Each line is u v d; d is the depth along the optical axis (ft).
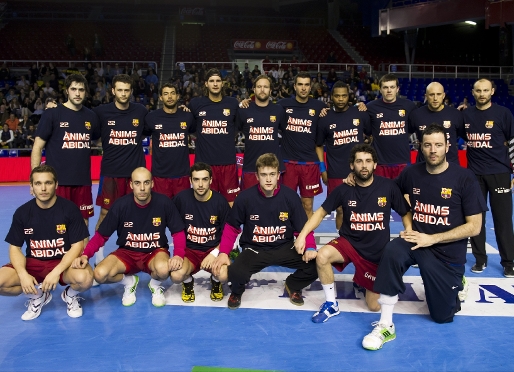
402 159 18.22
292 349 11.39
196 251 14.80
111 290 15.46
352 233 13.67
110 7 88.89
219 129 18.16
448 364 10.64
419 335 12.05
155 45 78.43
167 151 17.78
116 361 10.85
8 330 12.49
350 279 16.30
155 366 10.62
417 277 16.28
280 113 18.61
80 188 16.39
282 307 13.94
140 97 56.44
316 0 88.28
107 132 16.93
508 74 68.44
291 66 69.00
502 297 14.43
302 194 19.48
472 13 58.54
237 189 18.86
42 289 12.55
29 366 10.64
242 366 10.61
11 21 82.23
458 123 17.10
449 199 12.51
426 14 63.05
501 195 16.42
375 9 75.25
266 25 89.30
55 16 87.35
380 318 12.31
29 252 13.58
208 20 90.74
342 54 78.23
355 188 13.60
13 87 55.93
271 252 13.99
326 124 18.72
